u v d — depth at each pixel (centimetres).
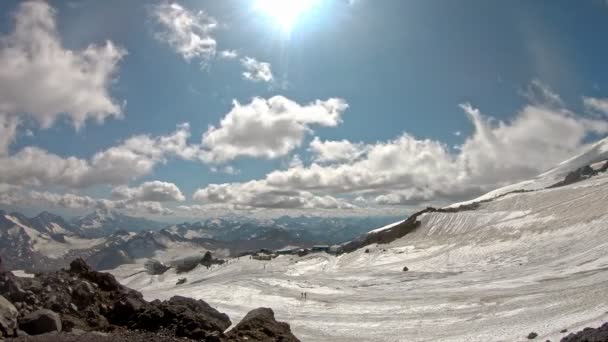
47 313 2602
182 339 2856
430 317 6381
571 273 7756
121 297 3438
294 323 6719
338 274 12156
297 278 11856
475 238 13475
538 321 4997
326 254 18075
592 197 13500
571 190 15688
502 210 16000
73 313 3064
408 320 6359
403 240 16050
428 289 8688
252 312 3781
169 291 11162
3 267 3162
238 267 17450
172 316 3158
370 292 9162
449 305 6981
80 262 3850
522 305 6094
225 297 9612
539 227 12425
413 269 11494
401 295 8375
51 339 2256
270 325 3594
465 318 6028
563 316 4897
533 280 7856
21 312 2744
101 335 2547
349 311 7481
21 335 2409
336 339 5666
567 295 5994
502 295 7038
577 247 9800
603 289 5709
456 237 14438
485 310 6291
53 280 3325
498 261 10519
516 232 12738
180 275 19150
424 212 18425
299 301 8838
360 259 14638
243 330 3394
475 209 17225
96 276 3719
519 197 16950
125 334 2841
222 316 3644
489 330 5084
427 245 14388
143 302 3484
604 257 8275
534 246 10956
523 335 4466
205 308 3656
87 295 3288
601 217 11225
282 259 18250
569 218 12269
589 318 4381
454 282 9062
